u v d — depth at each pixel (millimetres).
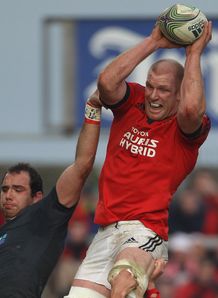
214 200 26094
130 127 14672
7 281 14844
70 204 15180
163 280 24125
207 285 24125
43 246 15086
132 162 14562
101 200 14797
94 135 14953
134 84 14852
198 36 14289
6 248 15078
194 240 24578
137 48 14375
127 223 14523
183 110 14055
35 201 16234
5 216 16203
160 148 14500
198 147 14594
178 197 26828
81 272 14844
